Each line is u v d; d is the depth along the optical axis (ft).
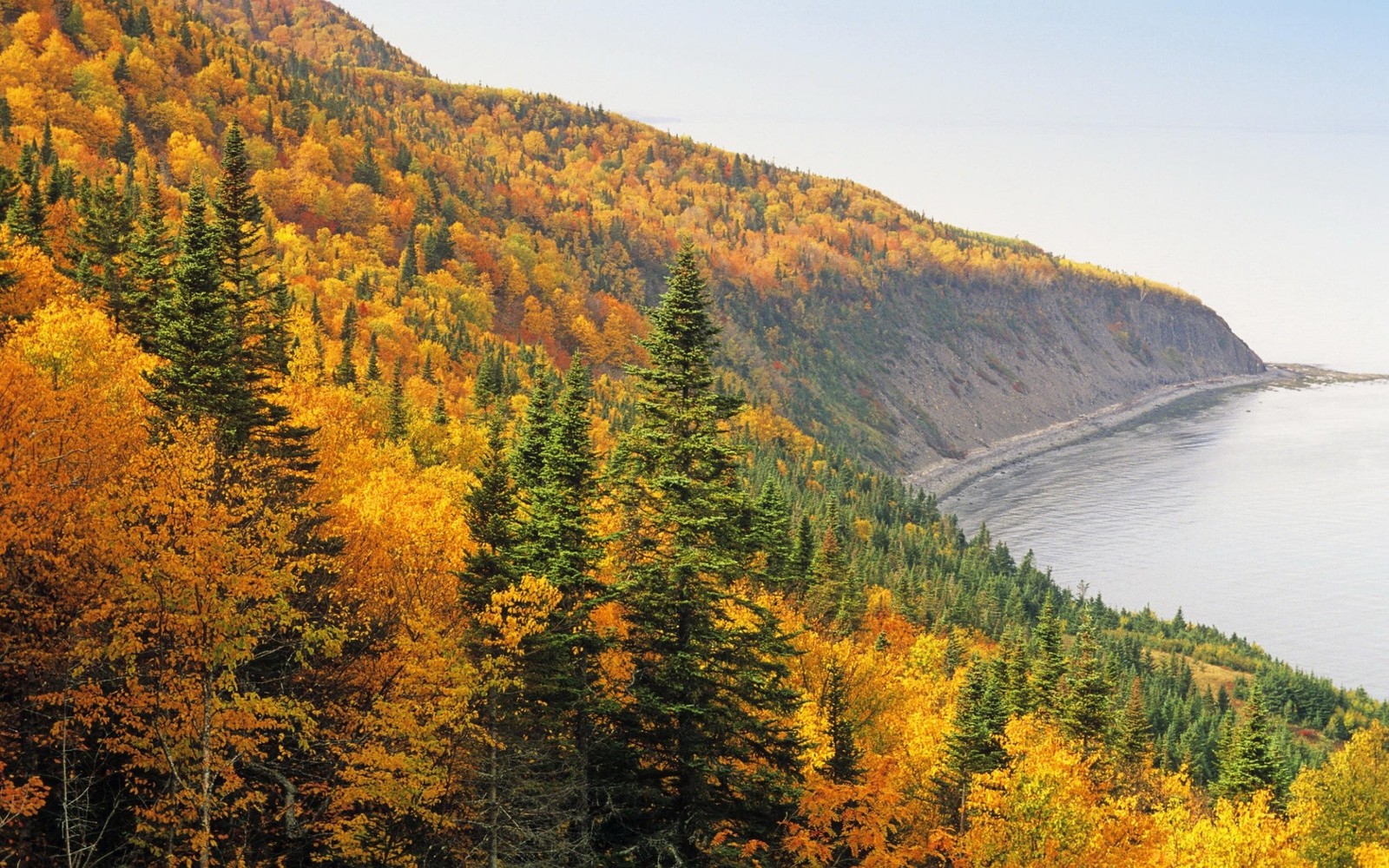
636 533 101.71
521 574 94.63
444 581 100.99
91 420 78.43
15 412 72.59
